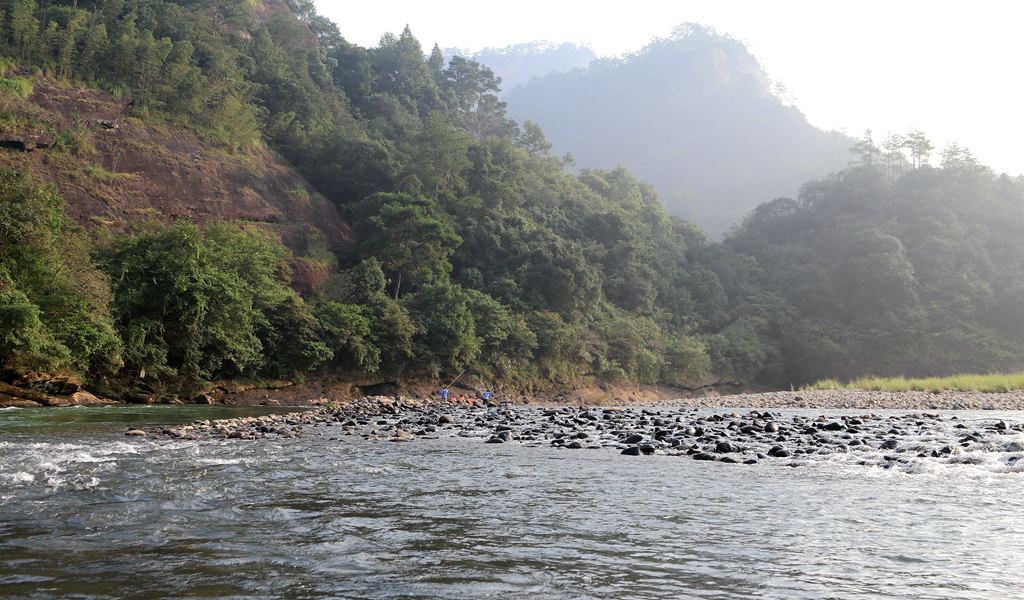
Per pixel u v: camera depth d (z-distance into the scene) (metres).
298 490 6.96
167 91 53.50
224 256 36.78
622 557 4.34
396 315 45.34
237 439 13.33
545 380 56.16
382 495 6.75
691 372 71.56
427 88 102.81
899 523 5.50
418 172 66.06
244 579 3.72
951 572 4.00
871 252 90.06
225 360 36.62
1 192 26.08
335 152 67.75
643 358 64.62
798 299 93.31
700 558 4.32
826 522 5.55
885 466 9.37
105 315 28.64
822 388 56.16
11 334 22.80
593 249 77.19
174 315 32.84
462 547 4.58
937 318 82.12
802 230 111.12
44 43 48.91
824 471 8.95
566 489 7.32
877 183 107.81
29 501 6.07
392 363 45.59
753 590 3.62
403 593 3.50
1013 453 9.77
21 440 12.09
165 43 54.84
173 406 28.80
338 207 65.06
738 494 7.02
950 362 78.56
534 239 66.62
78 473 7.88
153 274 32.31
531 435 14.95
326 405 31.86
